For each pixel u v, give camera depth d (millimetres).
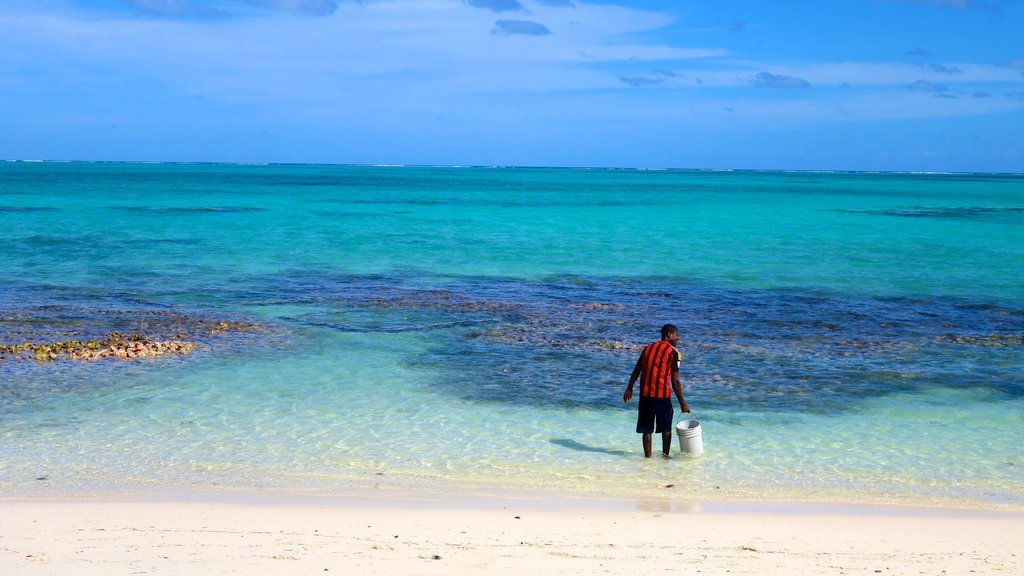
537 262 32625
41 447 10656
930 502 9062
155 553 6965
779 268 31156
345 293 24266
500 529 7824
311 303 22453
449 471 9969
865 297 24406
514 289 25578
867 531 7941
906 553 7301
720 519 8281
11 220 48594
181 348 16547
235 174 186250
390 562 6828
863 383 14461
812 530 7957
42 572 6465
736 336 18531
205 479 9570
